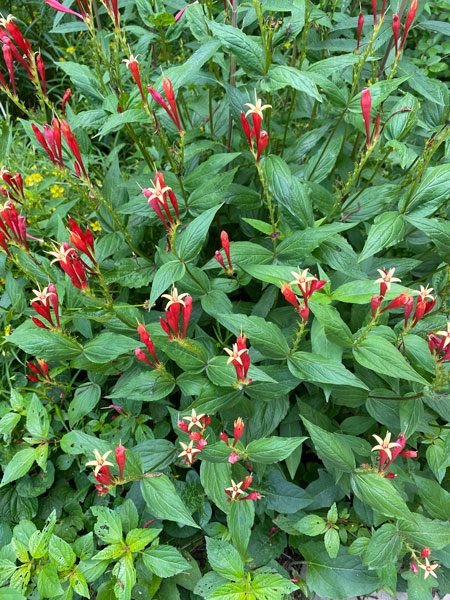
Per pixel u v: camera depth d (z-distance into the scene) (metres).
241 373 0.40
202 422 0.46
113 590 0.45
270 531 0.54
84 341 0.64
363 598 0.54
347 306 0.60
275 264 0.49
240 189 0.56
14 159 0.82
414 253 0.68
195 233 0.44
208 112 0.68
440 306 0.50
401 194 0.55
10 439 0.55
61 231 0.55
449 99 0.59
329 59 0.49
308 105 0.72
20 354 0.64
